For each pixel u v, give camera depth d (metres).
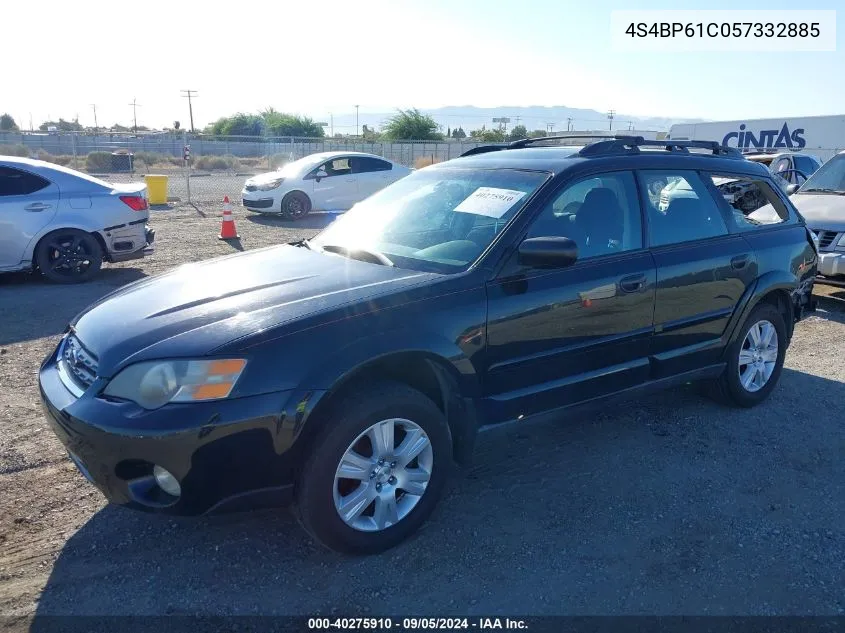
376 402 3.06
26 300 7.84
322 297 3.21
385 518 3.20
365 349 3.02
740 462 4.21
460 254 3.62
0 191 8.36
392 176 16.84
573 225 3.87
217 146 47.88
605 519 3.55
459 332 3.31
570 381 3.81
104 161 32.59
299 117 60.50
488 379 3.49
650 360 4.21
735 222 4.77
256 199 15.53
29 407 4.80
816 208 8.40
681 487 3.89
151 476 2.91
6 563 3.12
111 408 2.83
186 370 2.80
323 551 3.25
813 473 4.10
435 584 3.03
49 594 2.92
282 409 2.85
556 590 3.00
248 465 2.87
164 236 12.63
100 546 3.26
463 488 3.84
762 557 3.26
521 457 4.23
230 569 3.11
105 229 8.82
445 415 3.56
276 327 2.95
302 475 2.96
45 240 8.53
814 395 5.36
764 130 26.23
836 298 8.41
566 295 3.68
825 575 3.13
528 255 3.45
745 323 4.77
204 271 3.83
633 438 4.52
